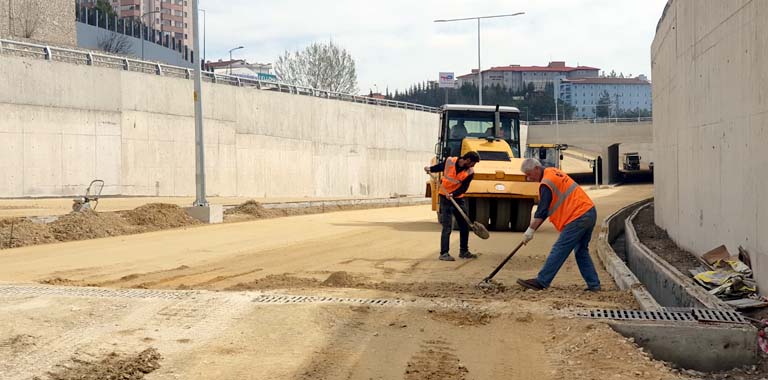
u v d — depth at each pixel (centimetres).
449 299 821
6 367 578
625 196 4638
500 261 1323
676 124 1650
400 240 1705
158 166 3509
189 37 14425
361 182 5281
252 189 4162
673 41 1677
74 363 593
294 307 754
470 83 17062
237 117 4044
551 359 640
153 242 1619
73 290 818
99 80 3212
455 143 2167
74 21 4881
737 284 920
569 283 1064
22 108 2906
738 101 1041
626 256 1686
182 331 681
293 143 4534
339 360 626
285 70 8481
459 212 1305
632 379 592
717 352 679
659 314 738
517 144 2211
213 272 1166
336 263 1285
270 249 1500
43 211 2147
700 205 1331
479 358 642
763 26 910
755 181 948
